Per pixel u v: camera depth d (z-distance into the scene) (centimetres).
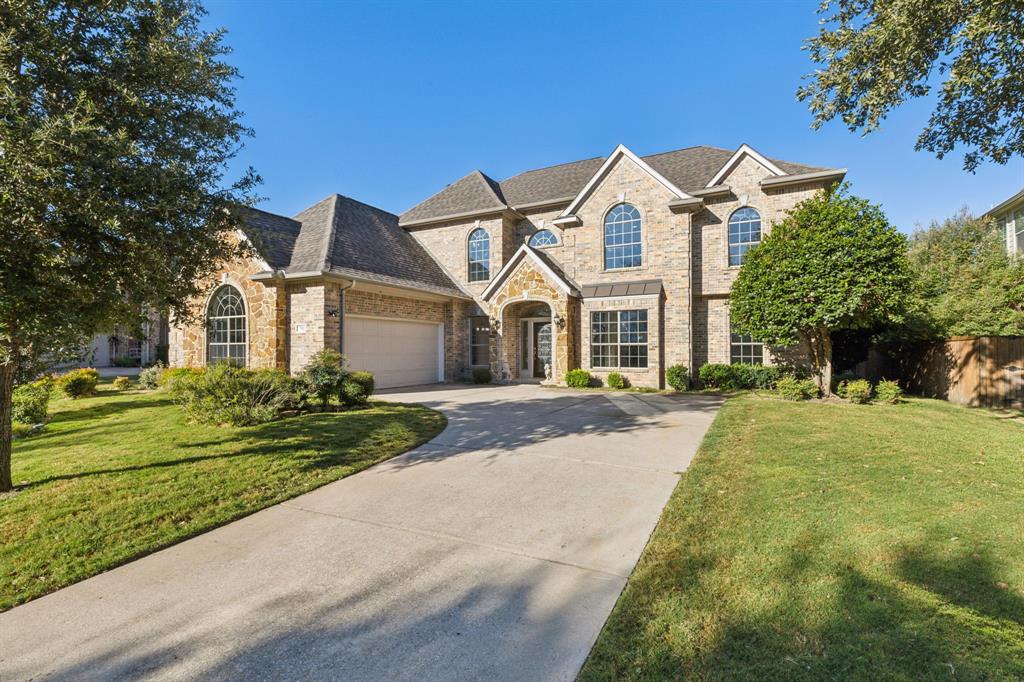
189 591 351
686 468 659
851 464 625
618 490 570
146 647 286
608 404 1281
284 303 1510
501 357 1895
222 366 1036
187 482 580
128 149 463
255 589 353
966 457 654
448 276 2120
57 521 467
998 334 1217
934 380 1413
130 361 3647
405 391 1622
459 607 326
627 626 298
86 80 490
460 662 269
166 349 3234
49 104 468
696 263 1758
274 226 1664
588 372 1727
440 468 670
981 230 2172
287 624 308
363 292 1611
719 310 1734
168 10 551
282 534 453
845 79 800
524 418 1057
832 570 350
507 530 457
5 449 555
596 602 330
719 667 254
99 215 440
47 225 446
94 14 492
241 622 311
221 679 256
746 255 1318
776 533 419
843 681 238
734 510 481
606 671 256
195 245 589
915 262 2031
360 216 1953
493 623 307
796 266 1162
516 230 2155
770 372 1562
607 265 1844
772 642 272
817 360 1350
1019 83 722
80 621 313
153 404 1290
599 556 401
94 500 520
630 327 1739
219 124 592
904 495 503
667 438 848
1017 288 1255
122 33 521
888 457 658
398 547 423
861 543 392
